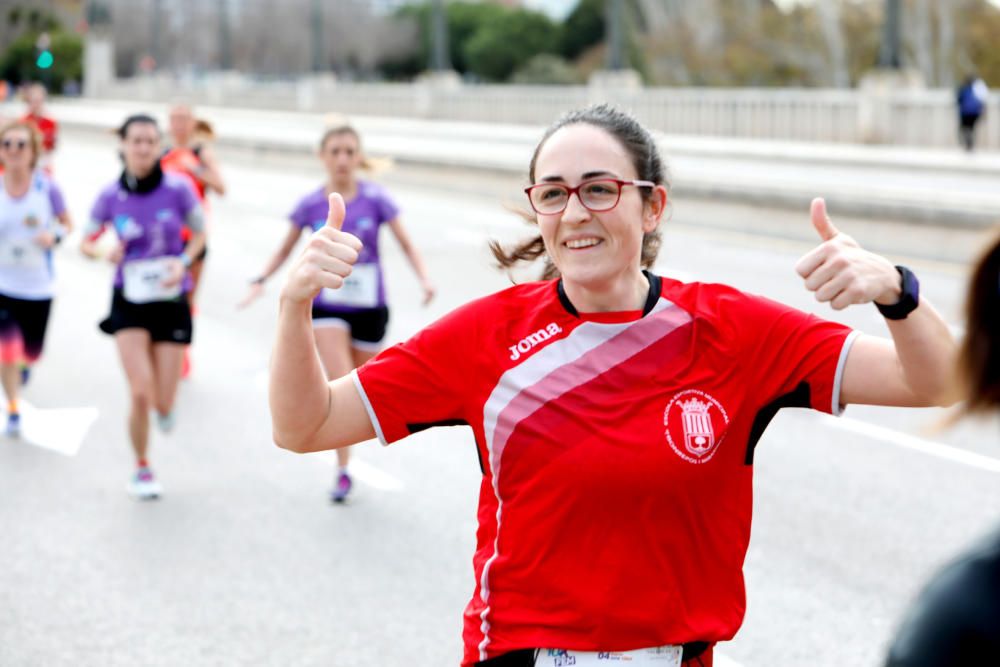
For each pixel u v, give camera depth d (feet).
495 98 415.03
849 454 77.87
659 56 577.84
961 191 188.34
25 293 83.61
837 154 259.39
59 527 66.54
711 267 144.36
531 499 26.35
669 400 26.30
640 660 25.93
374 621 54.29
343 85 513.86
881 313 24.34
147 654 51.26
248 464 77.61
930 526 64.90
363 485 73.51
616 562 25.75
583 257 26.89
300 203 74.13
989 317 15.55
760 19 556.51
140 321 70.95
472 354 27.40
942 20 496.64
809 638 51.88
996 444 78.89
